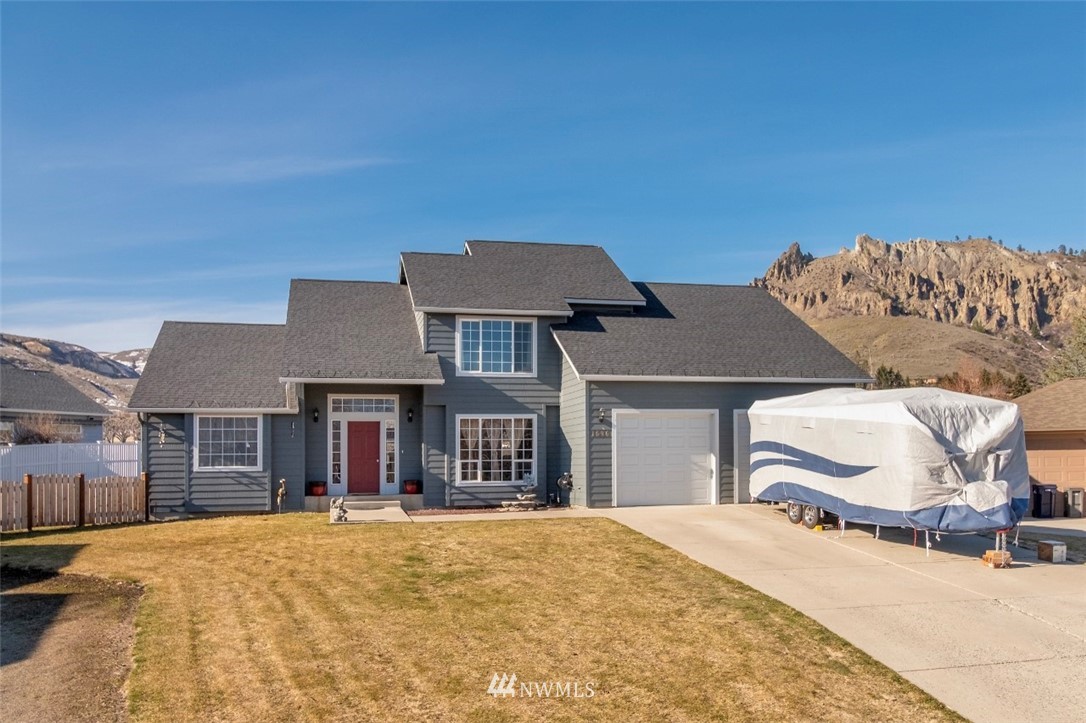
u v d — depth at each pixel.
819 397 18.55
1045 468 22.81
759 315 26.16
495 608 11.61
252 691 8.62
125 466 28.97
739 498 22.05
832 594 12.36
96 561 14.83
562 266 26.16
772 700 8.59
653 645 10.12
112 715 8.08
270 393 22.28
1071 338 49.88
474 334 22.75
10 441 34.44
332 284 26.14
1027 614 11.44
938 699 8.67
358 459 22.83
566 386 22.70
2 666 9.41
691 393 21.95
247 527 18.41
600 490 21.28
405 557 14.83
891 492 14.95
